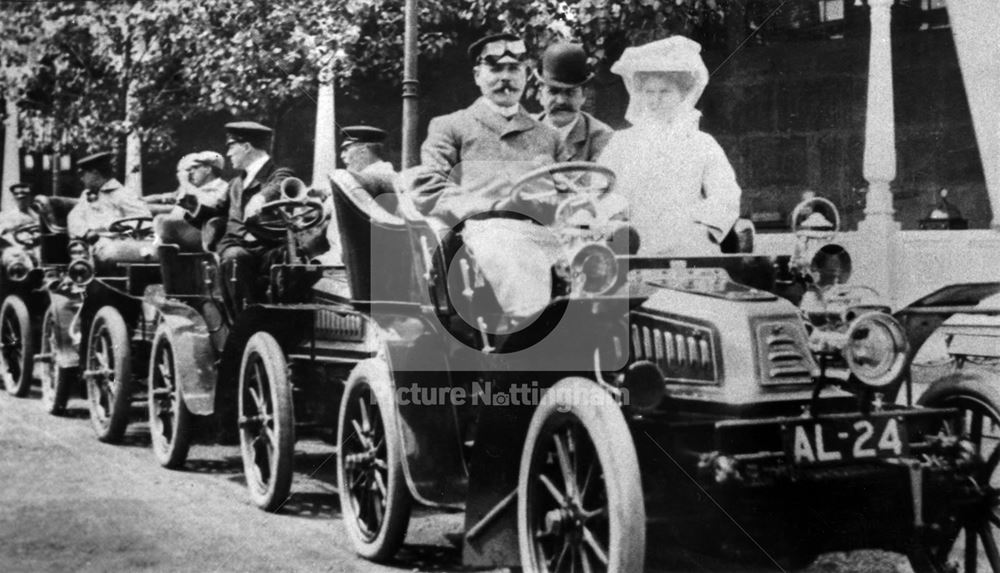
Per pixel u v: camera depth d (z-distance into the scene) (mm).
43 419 7965
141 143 9938
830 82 9492
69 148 10609
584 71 5059
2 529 4863
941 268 8453
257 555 4566
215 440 6668
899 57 9984
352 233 4660
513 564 3969
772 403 3502
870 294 4594
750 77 9641
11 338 9234
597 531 3508
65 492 5645
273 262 6203
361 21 7410
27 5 9430
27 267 9047
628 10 6746
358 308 4664
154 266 7266
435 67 8898
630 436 3271
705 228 4543
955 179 9844
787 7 9445
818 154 9547
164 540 4742
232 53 7465
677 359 3658
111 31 9227
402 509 4379
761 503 3609
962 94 9742
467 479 4230
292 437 5309
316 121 8195
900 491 3590
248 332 5770
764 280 4293
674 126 4750
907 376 4312
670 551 4379
